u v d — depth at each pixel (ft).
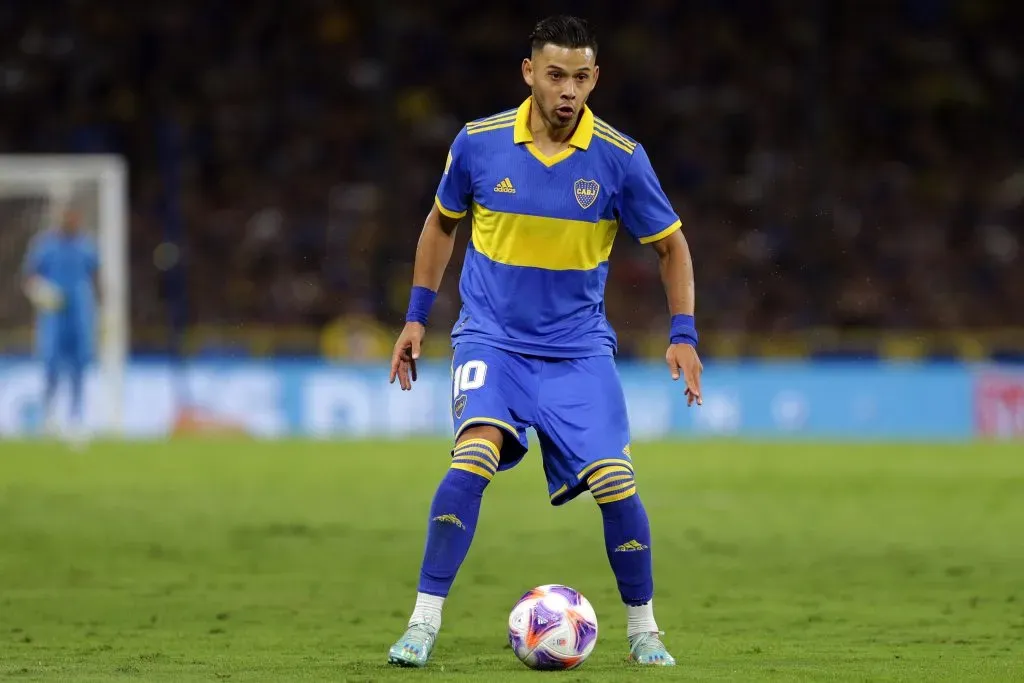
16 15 329.52
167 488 152.15
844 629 67.92
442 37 334.44
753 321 298.76
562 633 51.62
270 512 129.49
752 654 58.75
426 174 317.83
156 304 297.94
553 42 52.19
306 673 51.42
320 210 312.29
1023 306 304.71
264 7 333.62
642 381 259.60
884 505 140.46
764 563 96.78
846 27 343.46
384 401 255.70
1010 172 328.90
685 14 339.16
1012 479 169.68
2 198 236.63
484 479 53.01
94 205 228.43
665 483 164.66
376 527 118.21
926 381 261.65
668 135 324.60
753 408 260.62
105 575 88.79
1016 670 52.75
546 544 107.96
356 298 297.74
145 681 49.42
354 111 326.44
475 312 55.16
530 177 53.57
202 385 249.55
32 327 241.96
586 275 54.85
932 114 335.47
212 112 324.60
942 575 90.58
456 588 84.07
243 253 304.30
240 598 79.20
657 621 71.05
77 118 319.88
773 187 318.45
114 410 230.48
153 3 330.95
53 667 54.29
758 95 330.75
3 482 157.17
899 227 315.58
